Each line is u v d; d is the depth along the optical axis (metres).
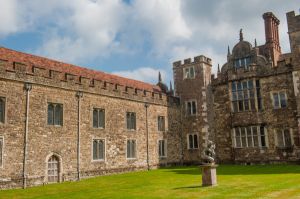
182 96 34.47
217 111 33.06
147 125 29.69
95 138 24.56
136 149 28.14
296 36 28.16
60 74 22.72
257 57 31.09
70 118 23.00
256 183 15.84
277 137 28.97
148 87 33.84
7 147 19.25
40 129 21.03
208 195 12.79
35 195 15.77
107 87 26.09
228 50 33.38
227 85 32.66
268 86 29.78
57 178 21.77
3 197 15.43
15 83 20.08
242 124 30.77
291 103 28.36
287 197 11.62
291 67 28.62
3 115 19.41
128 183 18.81
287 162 28.09
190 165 32.88
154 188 15.92
